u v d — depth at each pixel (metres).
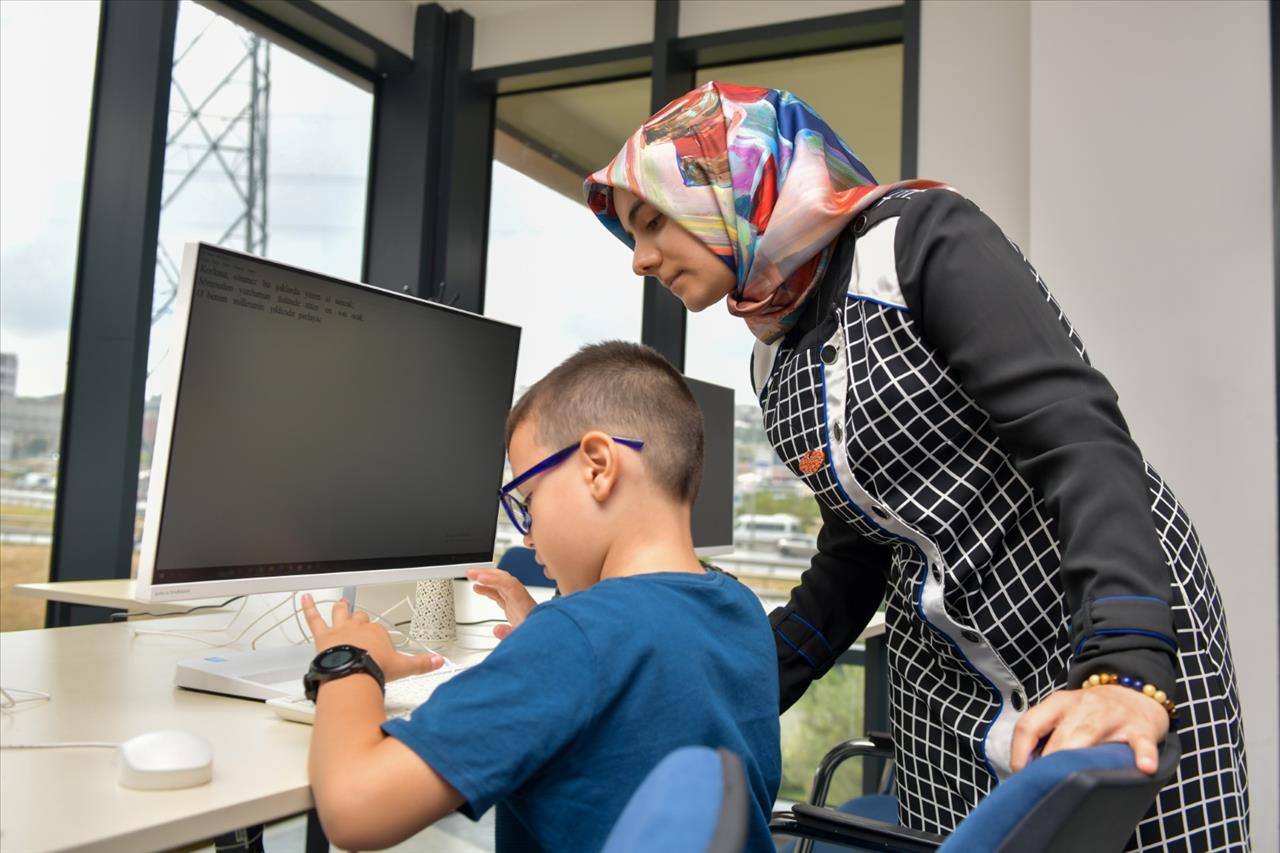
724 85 1.24
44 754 0.84
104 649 1.30
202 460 1.07
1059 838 0.58
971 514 1.03
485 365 1.50
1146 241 2.76
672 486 0.92
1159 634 0.78
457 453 1.45
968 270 0.97
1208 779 0.92
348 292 1.26
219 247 1.08
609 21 4.05
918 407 1.02
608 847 0.44
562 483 0.93
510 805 0.82
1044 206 2.86
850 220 1.09
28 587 2.07
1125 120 2.81
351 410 1.26
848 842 1.11
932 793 1.13
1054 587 1.00
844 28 3.62
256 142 3.66
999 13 3.33
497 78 4.24
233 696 1.07
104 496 3.01
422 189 4.12
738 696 0.85
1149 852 0.91
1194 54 2.76
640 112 4.23
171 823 0.69
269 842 2.68
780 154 1.16
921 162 3.38
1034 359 0.92
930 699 1.13
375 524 1.30
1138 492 0.85
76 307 3.10
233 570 1.11
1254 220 2.67
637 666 0.77
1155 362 2.71
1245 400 2.63
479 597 2.11
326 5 3.78
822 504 1.20
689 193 1.16
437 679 1.11
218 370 1.09
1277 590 2.55
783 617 1.28
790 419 1.13
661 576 0.85
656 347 3.82
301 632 1.44
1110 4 2.85
